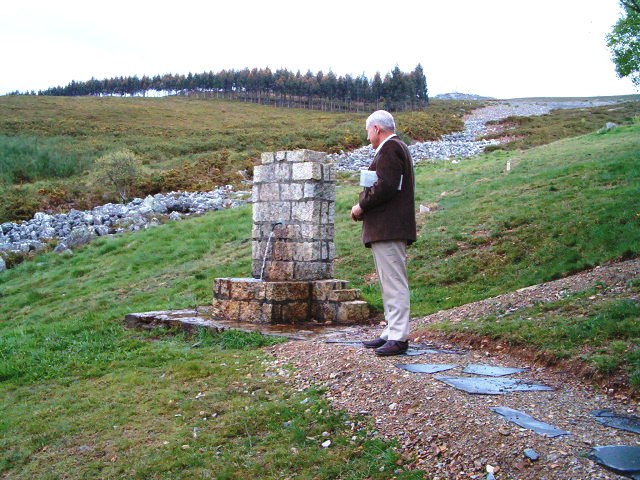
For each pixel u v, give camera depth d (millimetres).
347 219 16281
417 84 102562
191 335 8508
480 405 4449
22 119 59719
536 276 9219
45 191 29359
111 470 4836
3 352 8734
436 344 6723
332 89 109750
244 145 46344
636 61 12352
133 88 137625
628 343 5305
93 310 12672
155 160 42000
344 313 8641
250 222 18500
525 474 3525
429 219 13922
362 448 4414
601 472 3344
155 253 16859
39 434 5660
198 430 5234
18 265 18891
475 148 37094
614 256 8664
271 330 8078
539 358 5633
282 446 4723
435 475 3834
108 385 6734
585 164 15406
